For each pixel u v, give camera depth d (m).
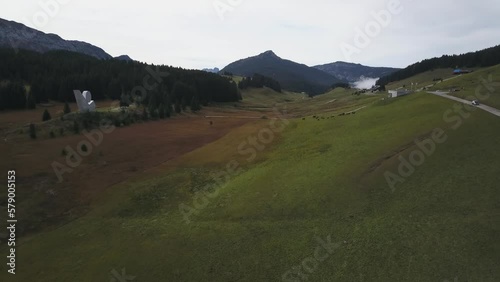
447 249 23.80
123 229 32.12
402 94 77.12
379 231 27.02
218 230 30.55
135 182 43.94
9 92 107.75
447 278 21.45
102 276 25.50
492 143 37.38
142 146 63.03
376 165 37.91
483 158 34.72
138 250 28.44
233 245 28.08
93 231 31.94
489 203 27.83
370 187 34.00
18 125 80.06
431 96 65.88
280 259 25.77
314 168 40.91
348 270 23.58
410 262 23.25
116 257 27.66
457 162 35.03
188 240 29.41
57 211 36.16
